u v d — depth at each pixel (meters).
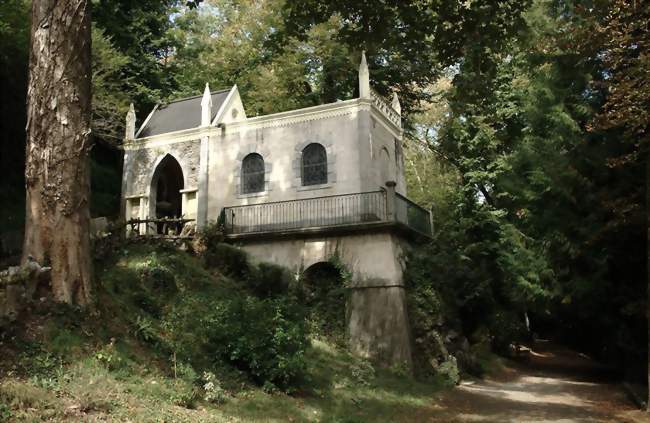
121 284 13.07
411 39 13.47
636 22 12.50
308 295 18.27
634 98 12.56
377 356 17.11
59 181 10.08
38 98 10.16
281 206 19.88
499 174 27.08
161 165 23.05
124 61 25.08
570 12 18.39
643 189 14.88
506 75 27.20
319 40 29.06
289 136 20.59
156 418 7.97
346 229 18.20
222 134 21.75
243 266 18.05
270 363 11.50
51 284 9.91
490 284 24.67
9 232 16.02
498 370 22.58
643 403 13.57
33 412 7.11
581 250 17.00
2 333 8.70
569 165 17.05
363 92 19.84
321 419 10.42
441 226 30.06
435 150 32.56
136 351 10.20
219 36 34.97
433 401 14.24
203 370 10.77
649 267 13.63
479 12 12.57
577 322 21.19
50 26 10.23
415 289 18.36
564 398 15.62
